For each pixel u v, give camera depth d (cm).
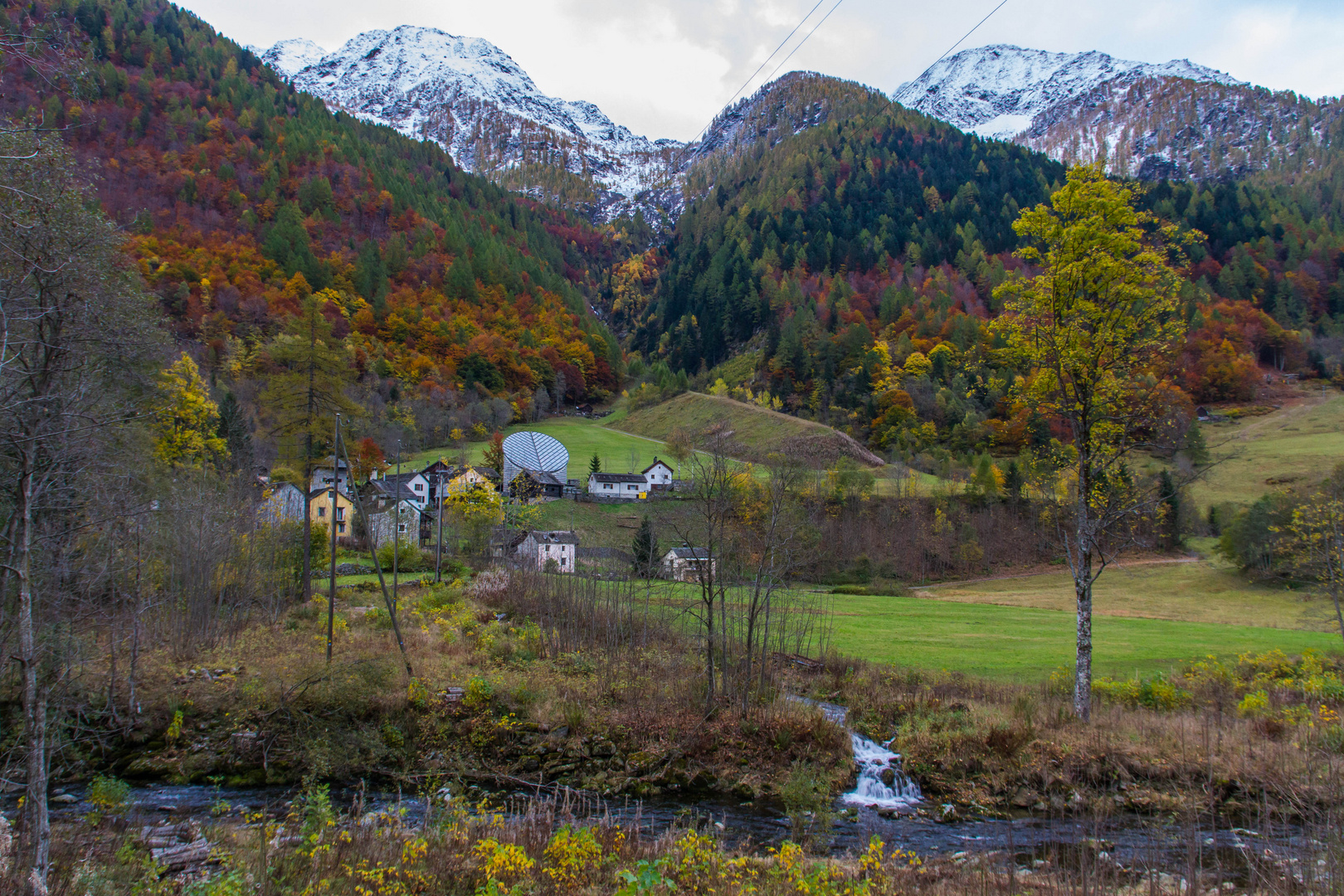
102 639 2717
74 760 2128
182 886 1155
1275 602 5706
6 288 1382
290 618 3588
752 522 3572
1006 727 2102
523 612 3981
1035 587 6719
